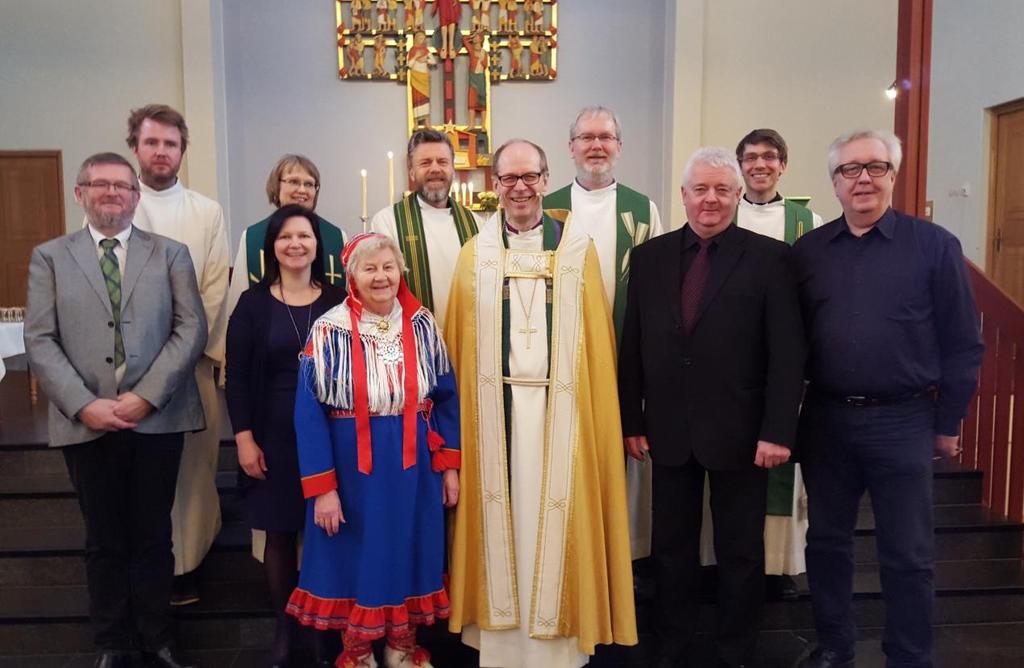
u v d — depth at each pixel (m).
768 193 3.24
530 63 6.54
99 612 2.61
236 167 6.52
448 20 6.38
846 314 2.46
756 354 2.52
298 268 2.60
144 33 6.14
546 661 2.57
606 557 2.60
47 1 6.13
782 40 6.39
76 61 6.16
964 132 7.47
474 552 2.61
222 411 4.45
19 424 4.26
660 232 3.12
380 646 2.80
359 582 2.40
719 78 6.39
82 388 2.46
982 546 3.58
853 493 2.57
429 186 3.04
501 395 2.58
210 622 3.03
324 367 2.39
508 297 2.61
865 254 2.46
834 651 2.65
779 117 6.43
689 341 2.53
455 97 6.55
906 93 3.99
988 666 2.95
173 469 2.66
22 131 6.21
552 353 2.58
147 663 2.73
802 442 2.64
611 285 3.02
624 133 6.71
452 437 2.56
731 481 2.52
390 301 2.45
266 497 2.57
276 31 6.50
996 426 3.77
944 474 3.85
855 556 3.50
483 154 6.43
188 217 3.08
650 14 6.62
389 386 2.41
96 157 2.51
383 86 6.57
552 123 6.65
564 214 2.70
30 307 2.52
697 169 2.48
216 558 3.29
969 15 7.36
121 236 2.59
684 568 2.60
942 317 2.43
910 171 4.00
